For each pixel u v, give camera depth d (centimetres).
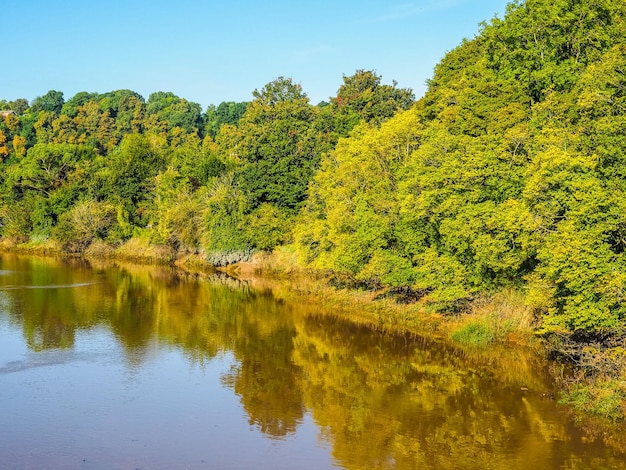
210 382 2741
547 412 2331
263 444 2097
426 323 3675
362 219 4041
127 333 3612
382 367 2967
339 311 4216
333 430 2222
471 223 3188
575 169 2703
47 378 2750
